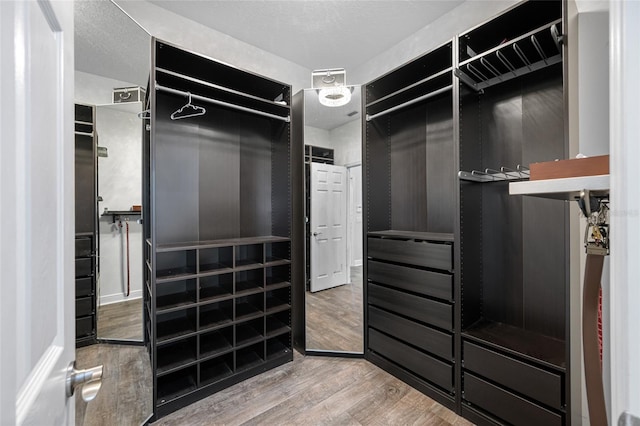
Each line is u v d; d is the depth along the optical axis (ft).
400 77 7.13
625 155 1.06
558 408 4.38
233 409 5.69
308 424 5.30
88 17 5.31
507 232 6.04
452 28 7.81
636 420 1.01
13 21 1.28
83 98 5.46
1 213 1.18
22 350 1.33
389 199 8.27
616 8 1.10
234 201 7.93
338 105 7.98
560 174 2.32
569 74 4.36
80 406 5.06
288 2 7.41
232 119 7.90
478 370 5.31
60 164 1.86
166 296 6.42
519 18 5.05
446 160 7.13
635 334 1.03
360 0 7.41
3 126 1.20
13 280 1.27
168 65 6.35
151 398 5.40
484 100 6.31
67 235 1.96
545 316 5.56
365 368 7.16
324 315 8.13
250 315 6.90
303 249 7.99
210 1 7.34
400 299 6.68
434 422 5.36
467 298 5.85
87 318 5.63
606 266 3.43
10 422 1.17
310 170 8.10
